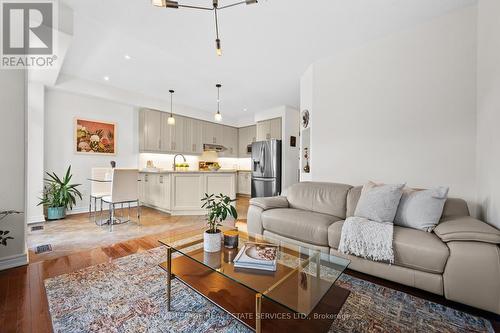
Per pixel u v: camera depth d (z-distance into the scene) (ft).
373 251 5.67
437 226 5.68
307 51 9.96
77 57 10.83
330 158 10.32
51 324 4.38
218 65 11.53
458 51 7.25
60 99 13.70
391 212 6.54
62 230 10.61
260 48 9.71
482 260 4.59
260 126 21.01
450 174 7.41
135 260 7.31
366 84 9.20
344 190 8.52
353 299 5.26
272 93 15.97
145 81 13.97
